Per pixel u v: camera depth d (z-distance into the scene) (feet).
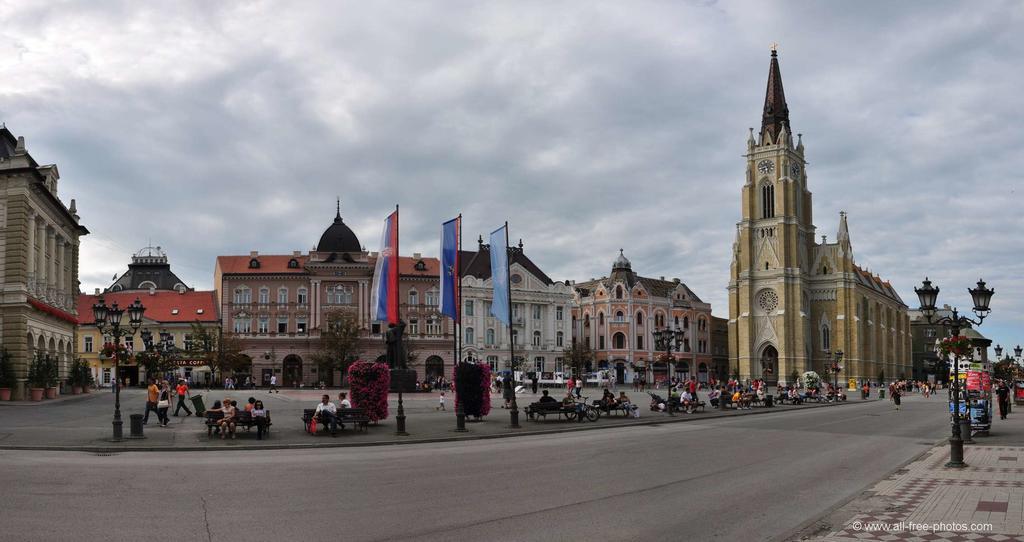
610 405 166.20
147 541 46.85
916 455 95.81
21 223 210.79
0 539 46.88
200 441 109.09
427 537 48.39
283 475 75.77
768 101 538.88
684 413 184.75
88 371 271.28
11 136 229.04
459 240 151.74
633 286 525.75
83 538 47.39
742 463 87.30
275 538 47.96
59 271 264.72
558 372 437.17
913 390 466.29
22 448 99.55
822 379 515.09
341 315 391.04
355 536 48.60
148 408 132.26
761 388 269.23
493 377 390.63
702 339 566.36
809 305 527.81
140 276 463.01
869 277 600.80
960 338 97.66
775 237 515.91
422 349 426.92
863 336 538.88
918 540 47.14
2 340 207.92
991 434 127.85
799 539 47.47
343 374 390.63
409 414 163.63
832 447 107.45
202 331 366.43
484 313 459.73
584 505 59.52
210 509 56.95
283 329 411.34
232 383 327.47
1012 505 59.26
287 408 172.14
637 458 91.86
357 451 102.32
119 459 90.17
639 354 520.42
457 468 81.97
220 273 413.59
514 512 56.49
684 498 63.05
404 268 436.76
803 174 547.90
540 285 483.92
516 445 110.32
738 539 48.39
